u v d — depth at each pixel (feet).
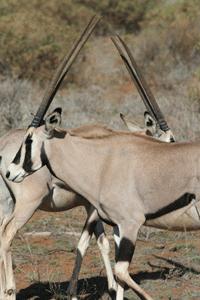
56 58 193.36
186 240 79.77
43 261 76.79
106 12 273.75
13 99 148.46
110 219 59.93
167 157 58.18
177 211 57.98
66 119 137.28
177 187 57.57
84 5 276.41
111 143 60.18
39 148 60.29
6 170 64.80
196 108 135.33
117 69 209.46
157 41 214.90
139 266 74.79
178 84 188.34
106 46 239.50
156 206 58.29
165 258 77.00
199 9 239.50
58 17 263.08
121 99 175.01
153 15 269.03
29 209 65.57
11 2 243.60
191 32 211.20
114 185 58.90
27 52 193.57
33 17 217.36
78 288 69.26
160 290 67.31
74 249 80.59
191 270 72.59
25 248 80.64
